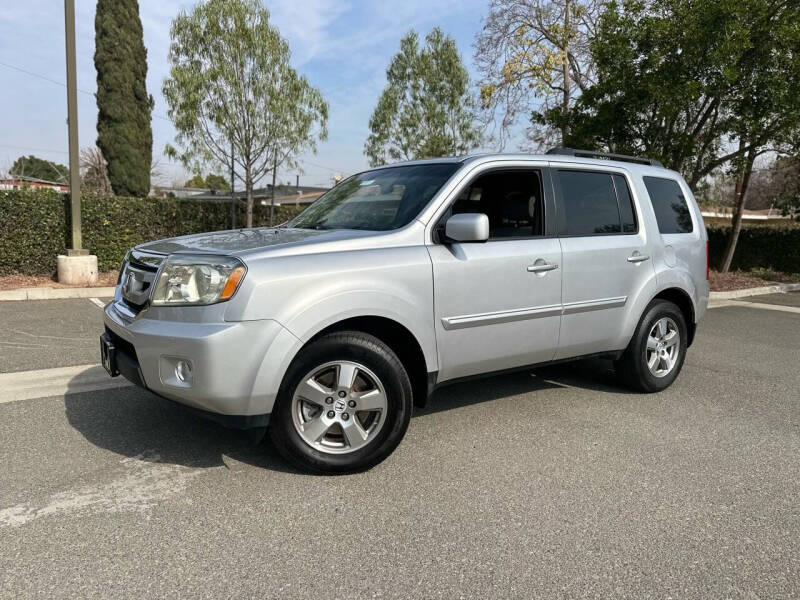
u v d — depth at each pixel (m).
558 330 4.13
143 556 2.46
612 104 12.16
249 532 2.66
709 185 15.30
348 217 3.99
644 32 11.34
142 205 11.95
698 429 4.15
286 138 13.26
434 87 18.55
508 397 4.79
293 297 3.02
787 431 4.16
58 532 2.63
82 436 3.73
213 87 12.76
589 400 4.75
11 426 3.88
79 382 4.86
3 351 5.88
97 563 2.40
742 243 17.44
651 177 4.97
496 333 3.80
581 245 4.23
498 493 3.10
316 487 3.12
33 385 4.77
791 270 16.59
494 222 3.93
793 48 10.62
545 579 2.37
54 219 10.78
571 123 13.52
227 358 2.88
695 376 5.67
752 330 8.42
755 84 10.90
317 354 3.12
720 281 14.31
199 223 12.95
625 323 4.57
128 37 18.53
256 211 14.69
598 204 4.47
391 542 2.61
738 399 4.91
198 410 3.04
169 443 3.63
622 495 3.11
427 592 2.27
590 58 16.38
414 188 3.89
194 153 13.27
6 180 28.62
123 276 3.67
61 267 10.23
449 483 3.21
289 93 13.11
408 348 3.54
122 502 2.91
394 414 3.29
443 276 3.51
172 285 3.03
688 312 5.22
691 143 11.79
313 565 2.43
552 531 2.74
